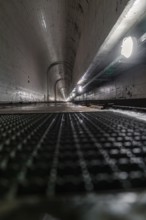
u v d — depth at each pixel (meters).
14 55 5.69
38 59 10.30
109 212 0.37
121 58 2.53
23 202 0.39
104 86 6.37
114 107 4.07
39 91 11.56
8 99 5.09
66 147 0.80
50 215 0.36
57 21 7.54
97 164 0.59
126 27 1.89
